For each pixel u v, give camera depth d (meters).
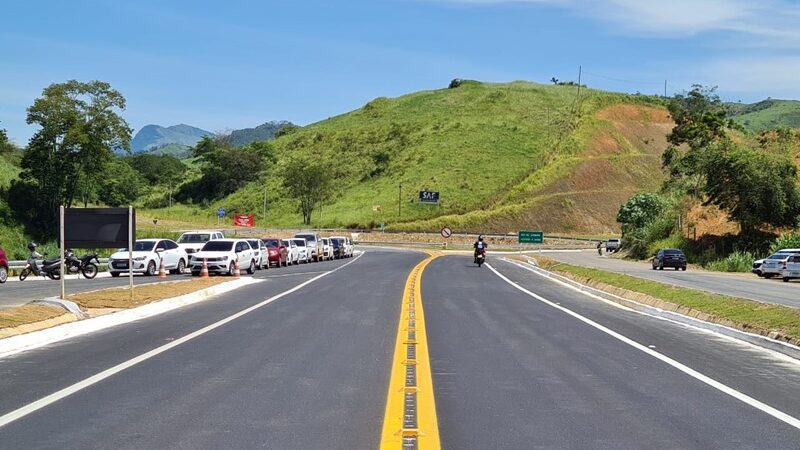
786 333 14.58
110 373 11.09
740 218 54.66
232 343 14.23
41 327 15.30
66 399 9.34
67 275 34.75
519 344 14.42
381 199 113.44
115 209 20.06
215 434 7.71
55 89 71.25
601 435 7.77
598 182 114.69
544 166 118.00
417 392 9.86
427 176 118.75
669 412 8.88
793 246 49.03
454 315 19.53
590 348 14.04
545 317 19.45
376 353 13.12
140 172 160.88
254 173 142.12
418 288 28.66
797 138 71.12
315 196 110.25
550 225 103.00
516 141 131.00
